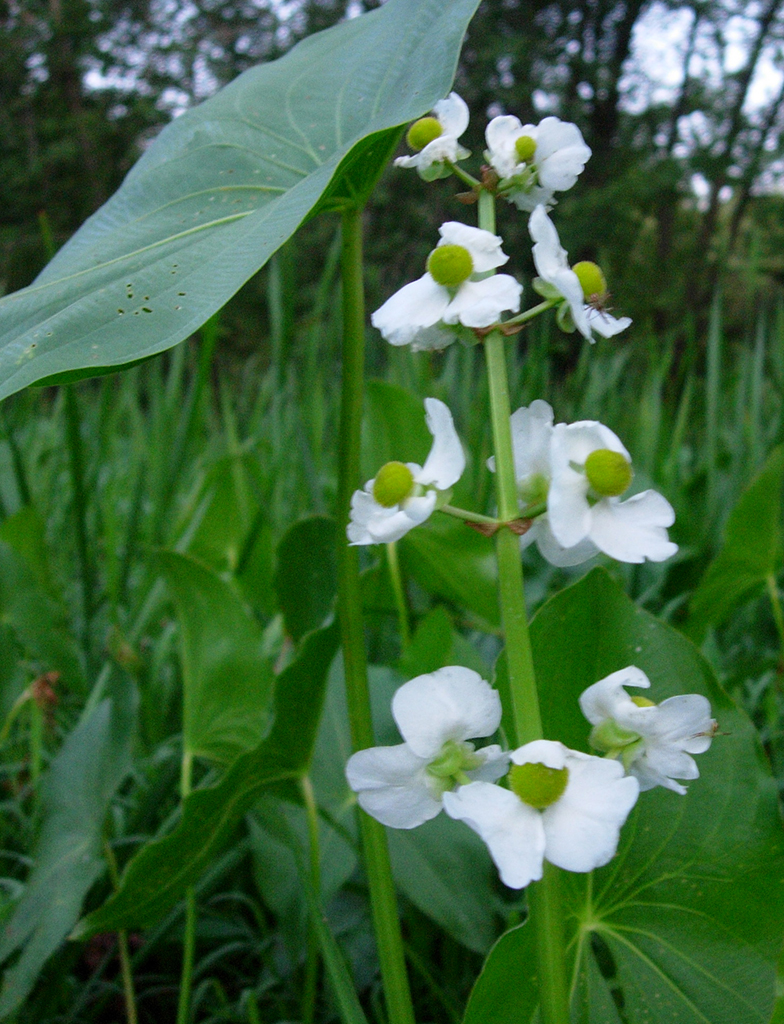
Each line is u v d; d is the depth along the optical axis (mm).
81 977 356
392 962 227
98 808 298
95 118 4844
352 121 244
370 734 233
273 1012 333
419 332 189
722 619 506
